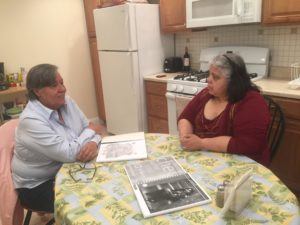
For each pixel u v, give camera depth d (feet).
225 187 2.90
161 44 10.44
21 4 10.62
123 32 9.53
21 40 10.86
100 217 2.86
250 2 7.05
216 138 4.35
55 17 11.60
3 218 4.41
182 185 3.31
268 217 2.72
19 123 4.57
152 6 9.75
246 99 4.58
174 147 4.52
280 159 6.83
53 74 4.57
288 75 7.94
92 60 12.87
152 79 9.66
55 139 4.41
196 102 5.40
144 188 3.29
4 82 9.82
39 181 4.82
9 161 4.75
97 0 11.14
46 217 6.42
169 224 2.68
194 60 10.48
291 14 6.56
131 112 10.41
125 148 4.54
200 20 8.34
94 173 3.83
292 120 6.36
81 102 13.20
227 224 2.65
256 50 8.26
